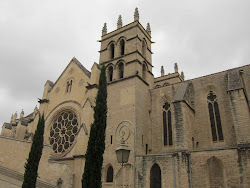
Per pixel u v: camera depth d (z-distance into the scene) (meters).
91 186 20.91
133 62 42.94
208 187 27.64
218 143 34.12
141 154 35.66
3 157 32.41
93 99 42.00
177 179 29.55
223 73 37.75
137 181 32.72
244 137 28.11
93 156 22.39
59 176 34.12
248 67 36.41
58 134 44.97
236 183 26.33
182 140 31.50
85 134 38.47
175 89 40.88
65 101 46.91
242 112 29.39
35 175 26.44
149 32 52.25
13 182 28.53
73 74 49.03
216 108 36.50
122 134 37.34
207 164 28.72
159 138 38.69
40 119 29.69
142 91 41.41
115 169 35.31
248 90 34.84
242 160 26.59
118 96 41.25
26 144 33.81
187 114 34.28
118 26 51.06
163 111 40.75
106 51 49.25
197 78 40.06
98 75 45.00
